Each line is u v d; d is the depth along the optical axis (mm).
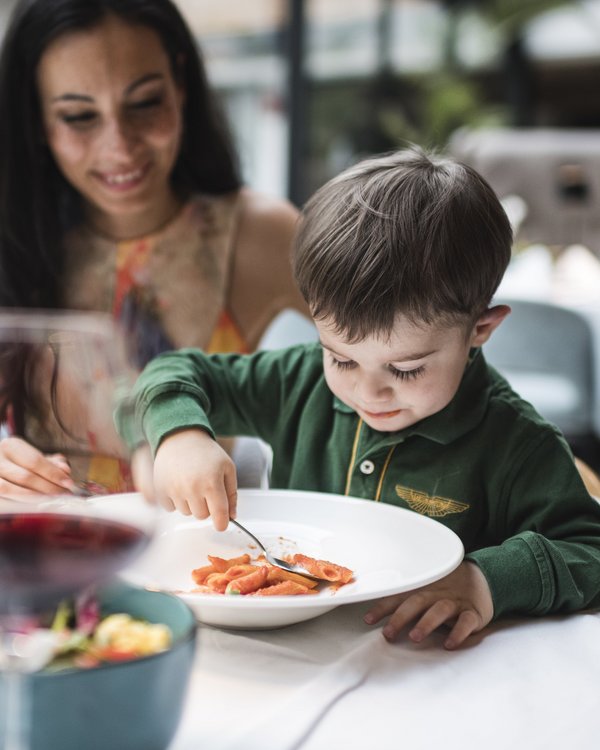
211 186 1722
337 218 906
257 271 1682
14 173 1551
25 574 456
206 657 683
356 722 589
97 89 1434
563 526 912
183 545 863
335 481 1041
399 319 851
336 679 635
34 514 491
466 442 976
